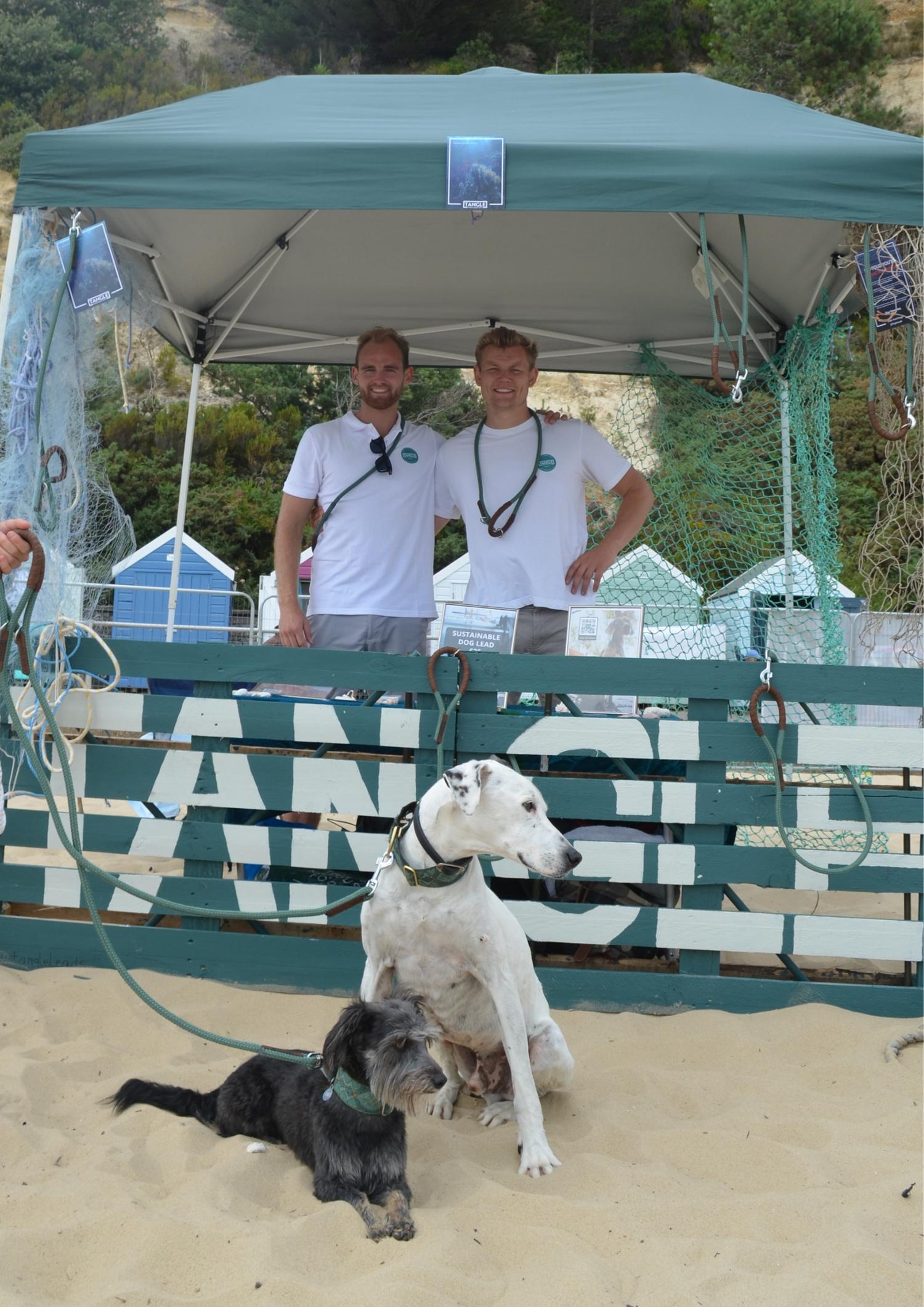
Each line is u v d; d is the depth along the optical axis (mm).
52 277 4332
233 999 4133
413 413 23188
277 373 30094
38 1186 2740
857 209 4047
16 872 4359
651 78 4953
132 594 13961
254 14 47562
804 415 6492
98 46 45344
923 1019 4137
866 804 4156
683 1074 3668
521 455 5289
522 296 6734
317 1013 4055
